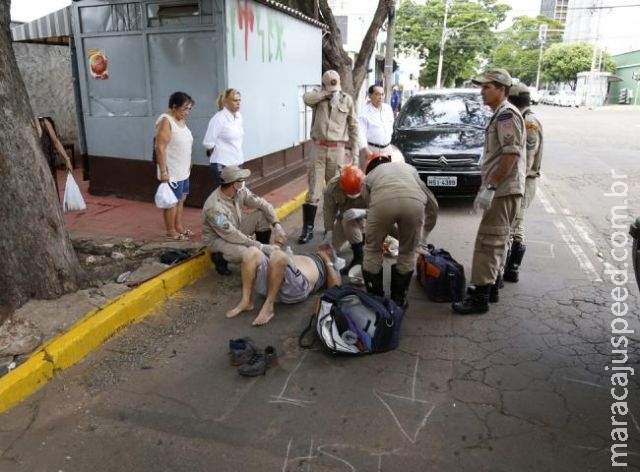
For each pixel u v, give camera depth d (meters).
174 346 3.89
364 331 3.70
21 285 4.01
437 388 3.32
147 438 2.90
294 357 3.71
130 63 7.07
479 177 7.30
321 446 2.81
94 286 4.46
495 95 4.00
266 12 7.64
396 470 2.64
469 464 2.67
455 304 4.36
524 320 4.22
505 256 4.39
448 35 44.28
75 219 6.64
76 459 2.75
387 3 11.96
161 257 5.16
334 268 4.80
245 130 7.36
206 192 7.08
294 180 9.37
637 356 3.67
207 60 6.68
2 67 3.79
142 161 7.37
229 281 5.04
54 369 3.49
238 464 2.69
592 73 47.72
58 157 9.62
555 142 15.83
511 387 3.32
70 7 7.31
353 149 6.41
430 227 4.46
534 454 2.74
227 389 3.35
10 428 3.00
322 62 11.38
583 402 3.17
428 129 8.24
